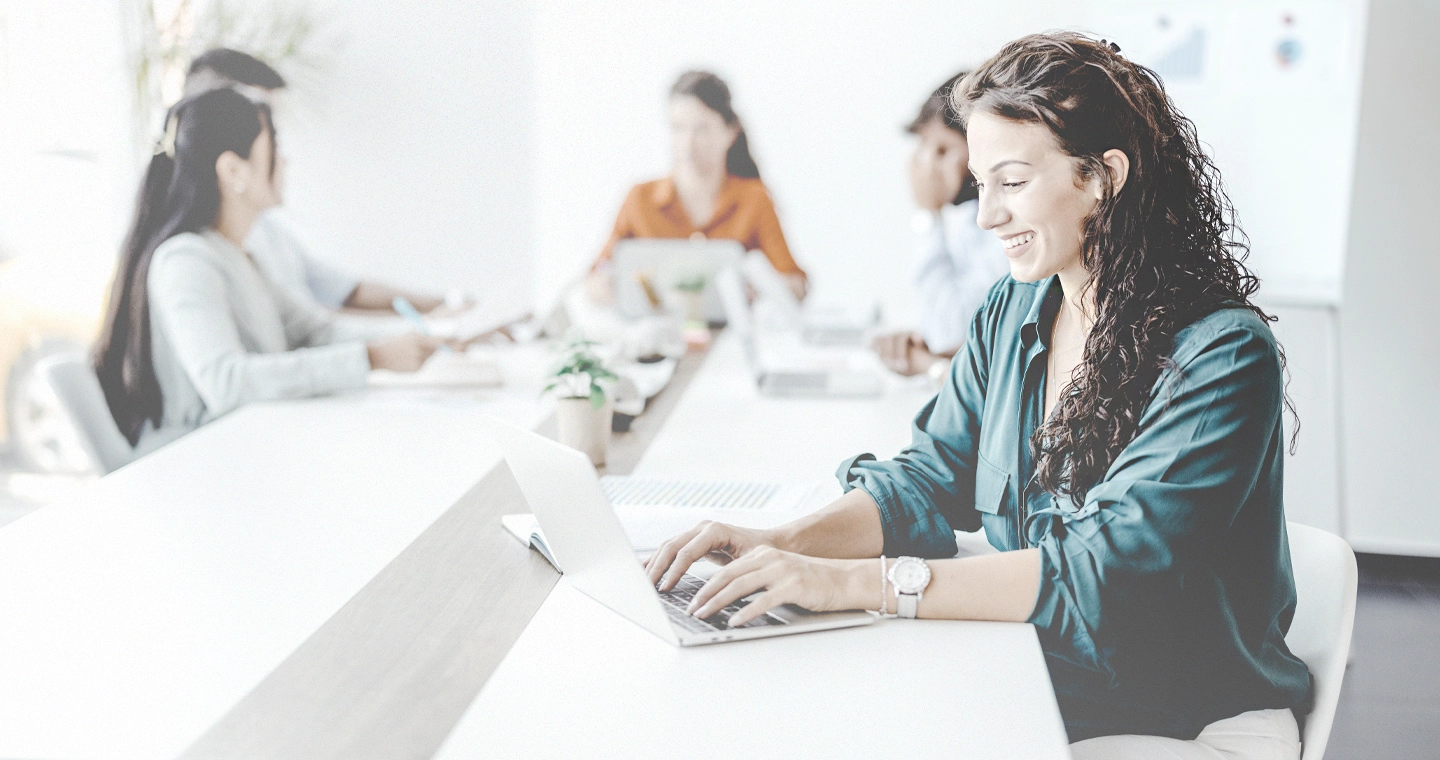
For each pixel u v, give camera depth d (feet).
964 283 10.64
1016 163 4.00
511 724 3.12
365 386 8.27
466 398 8.02
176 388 8.45
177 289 8.17
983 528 4.87
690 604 3.87
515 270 15.79
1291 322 11.05
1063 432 4.22
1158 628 3.84
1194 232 4.03
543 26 15.40
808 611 3.84
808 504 5.25
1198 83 11.19
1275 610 4.00
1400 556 11.11
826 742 3.00
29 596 4.14
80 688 3.39
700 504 5.24
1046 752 2.95
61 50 12.90
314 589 4.20
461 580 4.29
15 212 12.64
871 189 15.66
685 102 14.80
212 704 3.28
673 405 7.86
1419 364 10.85
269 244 11.44
